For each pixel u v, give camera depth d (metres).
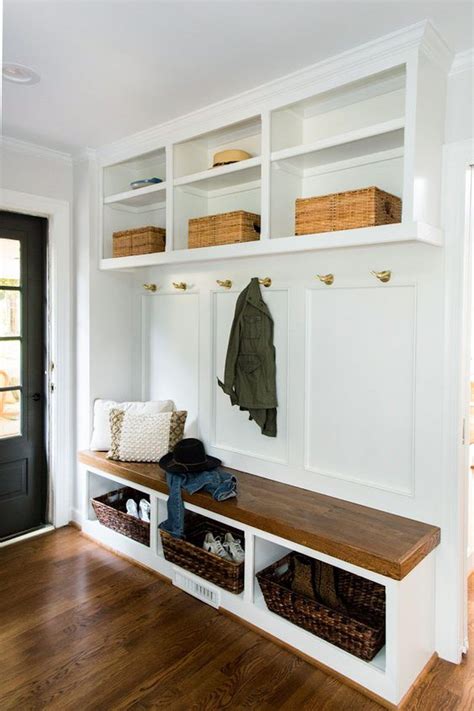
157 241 2.99
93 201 3.21
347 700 1.88
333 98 2.30
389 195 2.10
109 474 2.99
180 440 2.96
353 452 2.36
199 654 2.12
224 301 2.90
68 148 3.12
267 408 2.60
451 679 2.00
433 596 2.09
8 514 3.25
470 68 1.97
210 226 2.59
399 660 1.83
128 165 3.30
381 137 2.06
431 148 1.95
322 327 2.45
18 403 3.28
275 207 2.36
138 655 2.11
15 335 3.23
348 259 2.33
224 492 2.39
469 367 2.10
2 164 2.96
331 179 2.45
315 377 2.49
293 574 2.34
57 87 2.29
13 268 3.20
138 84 2.26
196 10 1.69
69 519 3.43
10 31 1.83
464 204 2.00
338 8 1.68
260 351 2.60
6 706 1.83
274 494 2.47
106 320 3.34
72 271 3.34
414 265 2.13
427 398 2.11
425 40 1.80
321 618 2.02
